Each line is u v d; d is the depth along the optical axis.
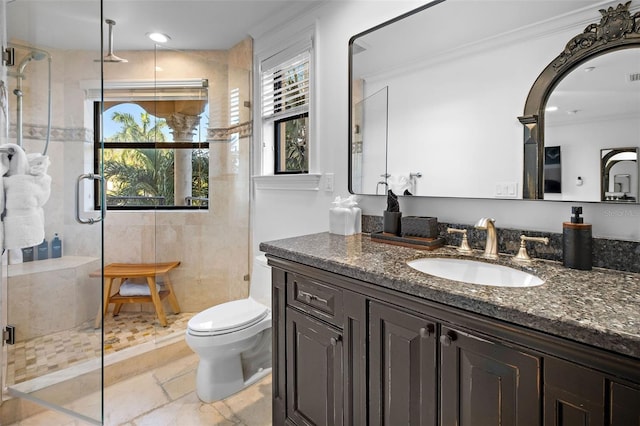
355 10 1.70
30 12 1.69
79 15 1.65
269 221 2.33
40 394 1.69
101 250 1.65
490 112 1.25
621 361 0.58
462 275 1.19
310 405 1.23
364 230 1.69
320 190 1.93
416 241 1.32
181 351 2.24
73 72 1.72
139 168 2.74
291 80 2.13
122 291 2.56
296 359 1.29
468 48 1.31
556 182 1.11
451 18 1.36
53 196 1.72
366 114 1.67
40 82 1.71
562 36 1.09
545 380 0.68
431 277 0.92
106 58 2.47
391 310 0.96
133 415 1.63
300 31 2.01
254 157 2.46
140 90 2.69
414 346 0.91
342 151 1.79
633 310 0.68
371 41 1.63
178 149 2.64
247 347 1.80
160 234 2.63
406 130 1.51
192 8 2.04
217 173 2.61
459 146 1.34
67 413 1.64
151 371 2.05
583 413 0.63
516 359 0.72
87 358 1.68
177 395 1.80
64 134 1.74
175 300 2.67
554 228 1.13
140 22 2.22
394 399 0.96
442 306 0.83
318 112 1.91
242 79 2.49
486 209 1.29
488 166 1.26
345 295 1.09
